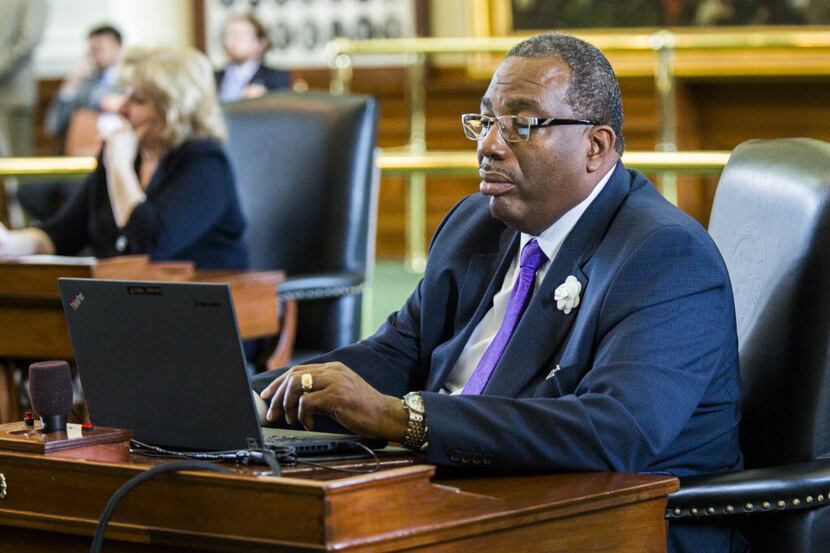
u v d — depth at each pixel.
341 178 9.30
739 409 5.14
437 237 5.74
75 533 4.21
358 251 9.32
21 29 18.61
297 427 5.23
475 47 15.40
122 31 21.03
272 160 9.47
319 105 9.48
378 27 20.44
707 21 18.94
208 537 3.88
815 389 5.06
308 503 3.70
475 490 4.27
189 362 4.29
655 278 4.77
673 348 4.68
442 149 20.19
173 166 9.13
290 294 8.74
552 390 4.80
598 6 19.42
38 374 4.48
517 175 5.02
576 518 4.15
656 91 19.17
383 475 3.79
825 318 5.07
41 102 21.28
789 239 5.27
